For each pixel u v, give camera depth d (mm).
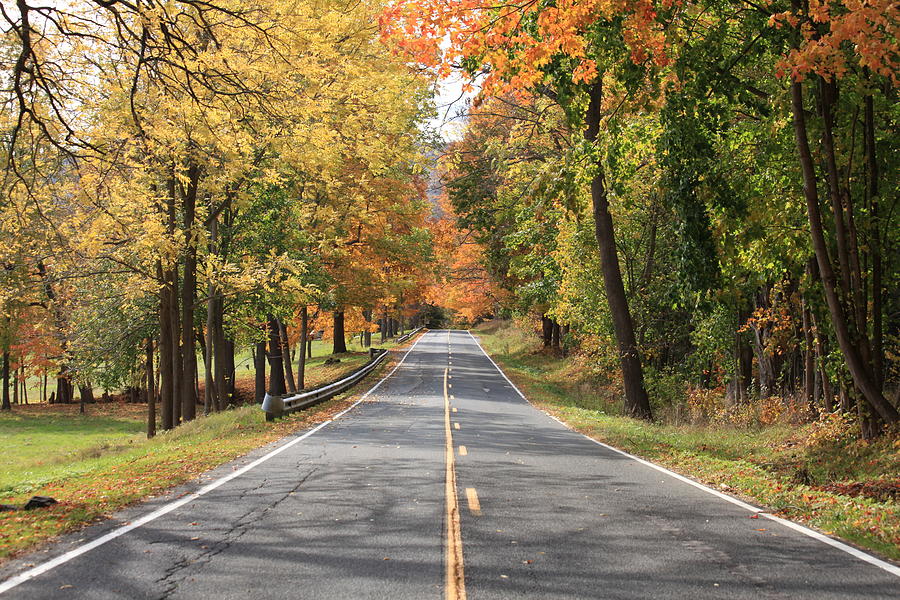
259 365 37938
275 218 30109
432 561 6387
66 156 13523
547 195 13273
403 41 10609
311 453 13938
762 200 13711
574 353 48094
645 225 28062
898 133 13625
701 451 15391
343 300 39125
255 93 13281
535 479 11078
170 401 25172
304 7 15289
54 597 5395
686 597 5473
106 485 10781
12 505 8961
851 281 13227
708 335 23656
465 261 60375
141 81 17750
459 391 34000
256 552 6668
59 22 12430
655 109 13961
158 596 5430
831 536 7590
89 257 22172
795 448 15180
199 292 30609
